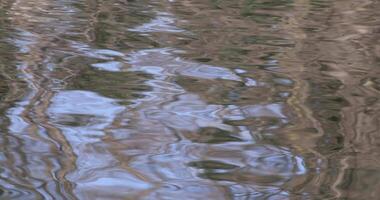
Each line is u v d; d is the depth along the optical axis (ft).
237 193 23.43
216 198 22.98
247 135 29.71
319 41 52.49
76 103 33.73
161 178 24.64
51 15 63.67
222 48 48.80
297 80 39.47
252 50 48.29
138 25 58.65
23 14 63.87
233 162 26.45
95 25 58.23
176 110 33.14
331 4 76.13
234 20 63.10
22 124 30.22
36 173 24.73
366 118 32.12
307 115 32.60
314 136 29.63
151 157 26.73
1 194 22.74
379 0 79.30
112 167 25.57
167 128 30.37
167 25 59.00
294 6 74.23
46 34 53.01
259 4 75.31
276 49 48.80
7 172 24.73
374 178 24.82
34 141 28.12
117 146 27.94
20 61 42.73
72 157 26.50
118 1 75.15
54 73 39.81
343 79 39.73
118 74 40.04
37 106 32.96
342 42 52.08
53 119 31.12
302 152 27.66
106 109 32.91
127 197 22.85
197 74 40.55
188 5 73.46
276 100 35.19
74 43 49.39
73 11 66.74
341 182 24.48
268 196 23.20
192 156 26.99
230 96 35.81
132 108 33.24
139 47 48.29
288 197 23.15
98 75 39.63
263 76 40.42
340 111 33.24
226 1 77.20
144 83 38.06
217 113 32.76
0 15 62.85
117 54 45.70
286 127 30.83
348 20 64.34
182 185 24.02
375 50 48.70
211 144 28.43
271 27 59.26
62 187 23.49
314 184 24.27
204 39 52.21
